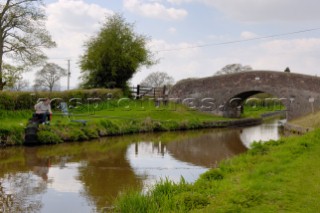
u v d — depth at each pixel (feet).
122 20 148.56
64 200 36.17
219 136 96.84
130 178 45.52
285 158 43.42
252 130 117.91
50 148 65.62
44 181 43.42
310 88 124.77
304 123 108.27
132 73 149.79
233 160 47.01
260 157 46.44
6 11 119.34
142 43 149.38
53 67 236.63
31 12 121.70
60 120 78.84
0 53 118.62
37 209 33.53
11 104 83.25
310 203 26.68
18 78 100.63
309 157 43.32
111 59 145.28
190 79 143.74
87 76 149.28
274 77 130.31
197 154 65.72
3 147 63.72
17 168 50.16
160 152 66.59
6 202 35.37
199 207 28.07
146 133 95.66
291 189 30.30
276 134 105.29
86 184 42.27
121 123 91.25
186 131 106.32
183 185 33.94
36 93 91.86
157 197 30.22
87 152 63.72
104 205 34.60
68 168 50.78
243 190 30.76
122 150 67.21
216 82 139.95
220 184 34.37
